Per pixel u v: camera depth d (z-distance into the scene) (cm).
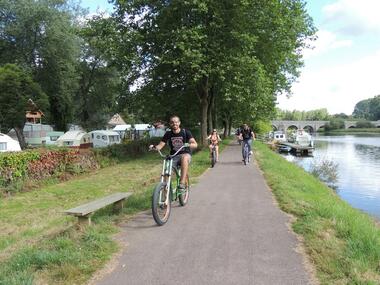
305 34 3406
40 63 4997
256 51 2991
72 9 5275
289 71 3691
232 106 3828
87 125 5784
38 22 4700
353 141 9231
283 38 2994
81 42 5066
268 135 8338
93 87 5738
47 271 528
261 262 563
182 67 2659
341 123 15662
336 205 992
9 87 3872
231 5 2692
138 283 498
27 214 1192
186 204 960
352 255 571
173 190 881
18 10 4597
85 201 1358
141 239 673
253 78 2716
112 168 2341
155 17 2791
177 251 612
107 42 2755
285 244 642
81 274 524
